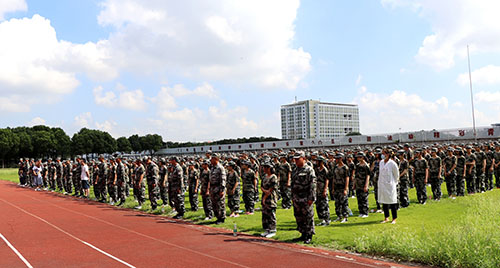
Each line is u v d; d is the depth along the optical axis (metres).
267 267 6.18
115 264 6.56
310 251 7.21
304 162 8.09
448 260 5.96
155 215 12.67
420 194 12.59
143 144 94.00
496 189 15.79
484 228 7.09
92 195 19.61
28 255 7.29
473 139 33.34
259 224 10.20
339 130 162.75
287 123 164.75
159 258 6.89
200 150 67.31
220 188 10.45
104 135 88.75
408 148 15.44
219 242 8.13
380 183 9.62
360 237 7.69
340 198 10.21
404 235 7.18
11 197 18.97
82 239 8.69
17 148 74.88
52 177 23.19
